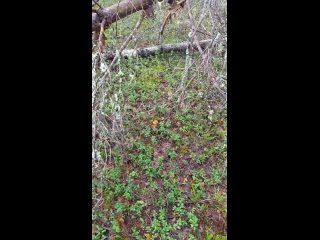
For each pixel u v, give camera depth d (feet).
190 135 19.20
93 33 16.99
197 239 15.51
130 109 19.97
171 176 17.60
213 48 16.60
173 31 22.39
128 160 17.88
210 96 20.07
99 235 15.35
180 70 21.21
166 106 20.31
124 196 16.65
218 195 16.62
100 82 15.47
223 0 15.70
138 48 22.21
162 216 16.16
